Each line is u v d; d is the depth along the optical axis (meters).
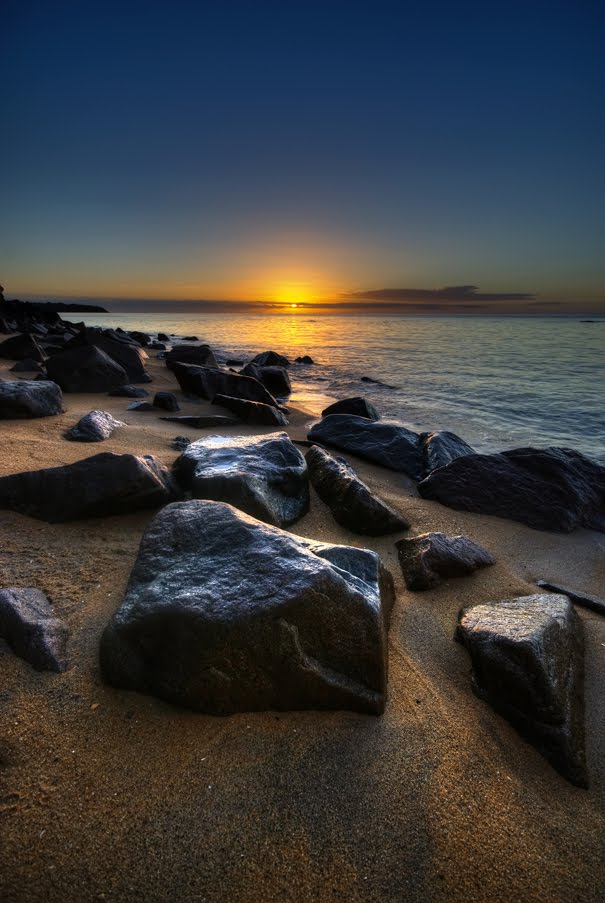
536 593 4.20
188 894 1.88
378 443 8.12
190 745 2.42
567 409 14.04
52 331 30.56
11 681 2.61
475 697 2.95
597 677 3.25
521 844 2.17
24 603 3.05
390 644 3.35
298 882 1.95
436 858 2.08
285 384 16.02
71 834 2.01
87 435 6.81
